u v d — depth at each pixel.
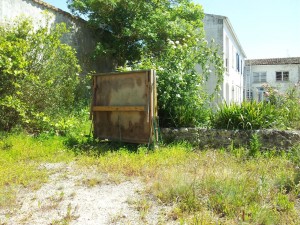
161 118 8.16
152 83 7.19
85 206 3.88
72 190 4.48
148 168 5.40
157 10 14.02
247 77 35.78
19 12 10.31
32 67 8.55
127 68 8.87
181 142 7.50
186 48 9.10
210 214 3.49
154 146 6.96
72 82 9.73
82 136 8.35
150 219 3.47
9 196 4.13
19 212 3.72
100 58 15.12
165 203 3.88
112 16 14.02
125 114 7.66
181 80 8.02
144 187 4.49
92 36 14.55
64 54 9.54
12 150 6.55
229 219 3.34
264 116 7.58
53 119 8.58
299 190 4.11
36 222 3.45
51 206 3.88
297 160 5.64
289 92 10.70
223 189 4.01
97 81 8.34
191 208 3.62
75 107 10.48
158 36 14.34
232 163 5.70
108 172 5.28
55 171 5.43
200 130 7.49
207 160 5.94
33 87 8.31
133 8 13.74
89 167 5.67
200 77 8.66
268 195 3.99
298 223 3.24
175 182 4.28
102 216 3.58
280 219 3.32
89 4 13.30
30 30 9.11
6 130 8.20
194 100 8.27
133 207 3.81
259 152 6.49
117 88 7.87
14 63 7.73
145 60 9.58
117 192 4.36
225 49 19.11
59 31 9.71
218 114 7.86
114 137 7.89
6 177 4.89
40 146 7.06
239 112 7.48
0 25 9.18
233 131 7.17
